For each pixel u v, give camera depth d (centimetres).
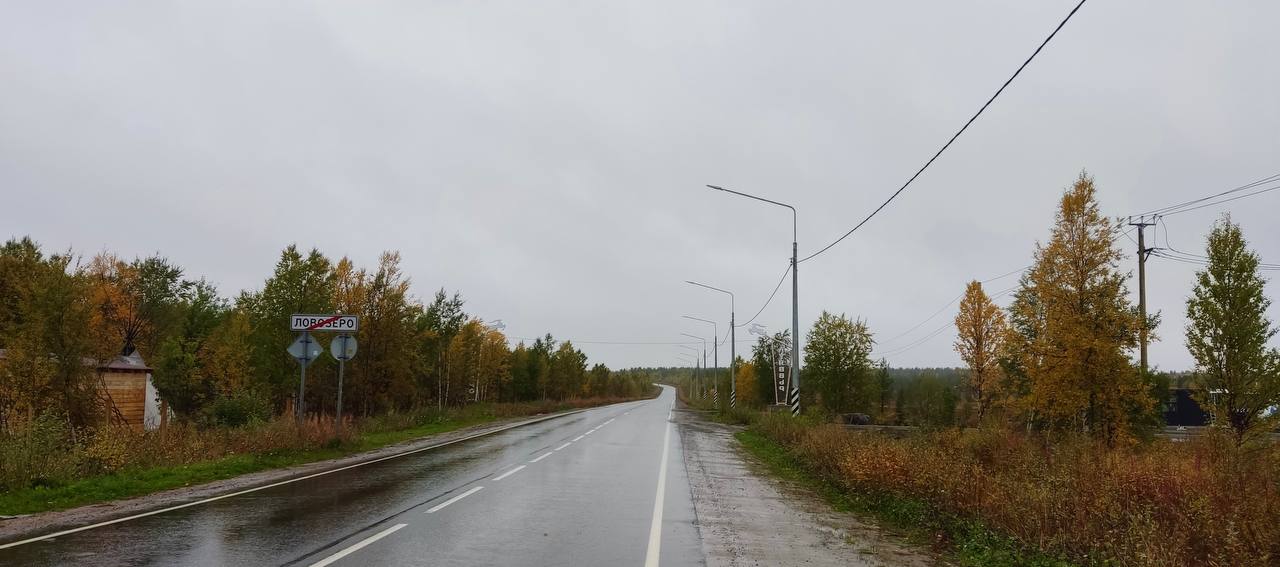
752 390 6009
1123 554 655
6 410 1445
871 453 1146
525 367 5234
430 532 788
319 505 963
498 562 658
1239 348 1664
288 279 2608
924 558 732
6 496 961
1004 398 2736
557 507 980
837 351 3356
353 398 2728
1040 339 1888
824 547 768
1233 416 1662
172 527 800
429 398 3834
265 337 2602
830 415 3047
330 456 1666
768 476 1427
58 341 1564
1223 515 721
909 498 984
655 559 687
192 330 3072
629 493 1134
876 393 3656
